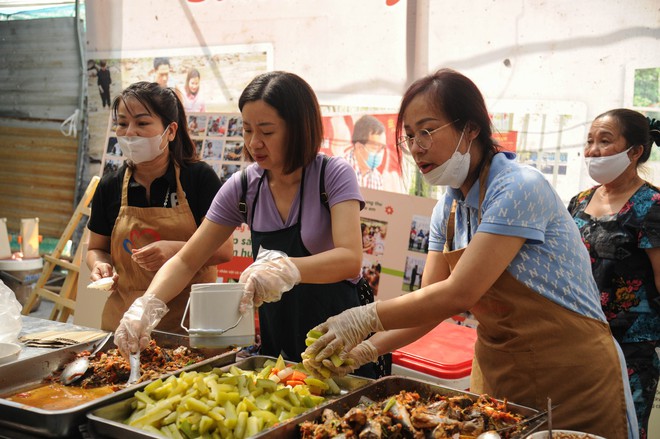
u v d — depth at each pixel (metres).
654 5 3.57
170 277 2.40
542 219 1.84
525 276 1.90
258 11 4.93
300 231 2.35
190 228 2.91
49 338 2.47
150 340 2.38
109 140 4.71
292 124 2.19
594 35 3.75
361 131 4.55
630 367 2.95
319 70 4.70
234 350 2.26
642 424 2.94
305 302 2.35
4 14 6.53
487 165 1.97
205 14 5.17
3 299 2.47
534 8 3.91
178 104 2.93
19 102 6.61
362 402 1.81
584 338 1.92
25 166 6.67
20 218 6.78
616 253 3.03
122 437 1.61
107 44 5.72
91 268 2.98
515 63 4.00
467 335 3.20
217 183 2.96
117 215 2.99
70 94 6.32
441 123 1.87
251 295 1.90
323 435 1.55
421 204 3.75
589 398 1.89
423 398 1.90
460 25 4.16
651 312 2.98
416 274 3.76
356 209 2.29
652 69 3.60
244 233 4.11
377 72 4.47
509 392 2.00
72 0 6.24
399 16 4.36
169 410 1.77
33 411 1.67
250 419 1.72
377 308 1.83
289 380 2.03
